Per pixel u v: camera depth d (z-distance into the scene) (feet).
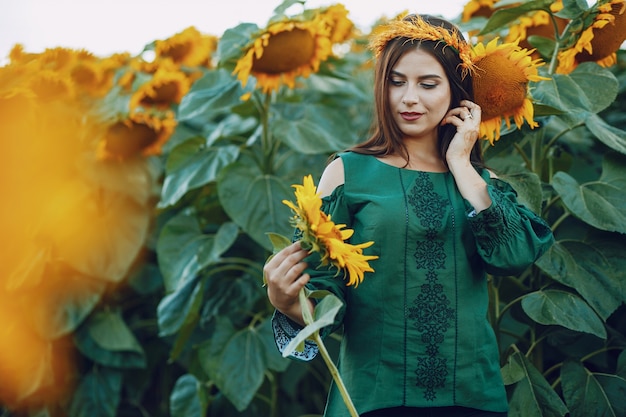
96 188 10.34
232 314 9.95
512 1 8.48
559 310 7.21
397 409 5.65
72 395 10.68
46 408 10.55
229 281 10.18
